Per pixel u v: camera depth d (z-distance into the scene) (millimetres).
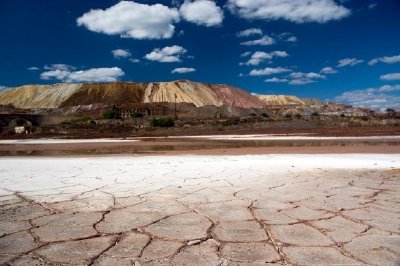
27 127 39469
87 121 54562
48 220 3514
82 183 5629
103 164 8562
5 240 2934
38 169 7570
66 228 3248
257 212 3750
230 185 5379
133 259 2525
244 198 4441
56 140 27594
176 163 8703
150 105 109125
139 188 5172
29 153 14055
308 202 4195
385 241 2848
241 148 15492
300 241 2859
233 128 41438
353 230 3127
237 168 7504
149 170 7234
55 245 2814
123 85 141875
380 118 52375
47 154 13312
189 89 140500
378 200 4289
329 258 2518
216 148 15758
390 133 28891
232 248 2721
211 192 4840
